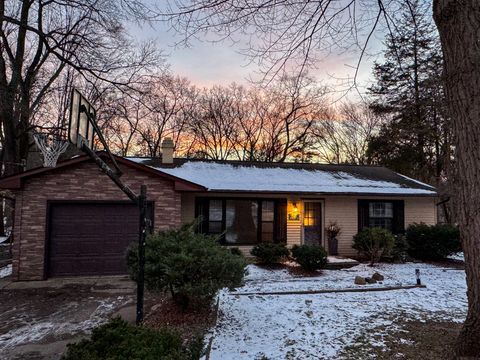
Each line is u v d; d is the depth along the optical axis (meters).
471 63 3.16
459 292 7.54
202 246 5.71
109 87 15.59
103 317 6.00
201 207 11.62
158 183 9.68
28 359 4.41
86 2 12.02
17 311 6.36
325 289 7.76
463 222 3.31
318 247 10.33
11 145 14.49
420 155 19.97
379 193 12.38
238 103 27.30
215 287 5.28
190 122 27.00
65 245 9.21
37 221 9.02
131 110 20.72
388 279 8.96
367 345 4.52
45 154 8.99
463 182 3.28
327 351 4.37
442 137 17.70
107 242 9.41
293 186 12.13
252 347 4.53
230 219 11.82
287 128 27.16
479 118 3.12
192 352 2.98
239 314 5.93
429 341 4.53
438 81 13.29
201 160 14.66
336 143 28.23
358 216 13.09
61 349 4.70
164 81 15.95
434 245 11.63
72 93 3.09
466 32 3.20
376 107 20.36
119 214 9.51
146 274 5.43
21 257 8.84
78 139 3.27
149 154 26.58
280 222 12.21
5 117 14.08
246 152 28.05
